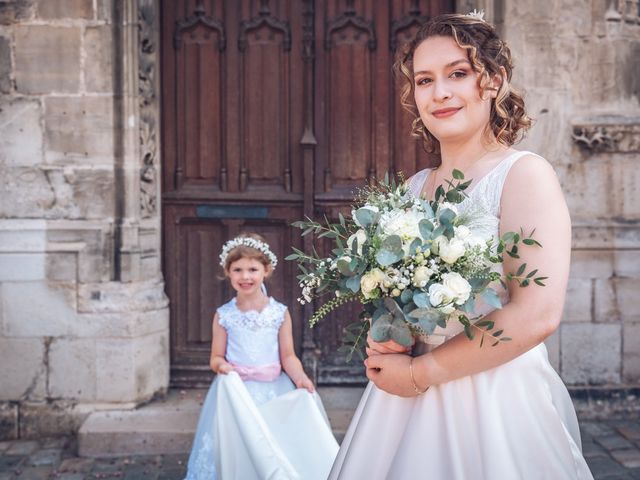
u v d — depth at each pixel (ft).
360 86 16.63
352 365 16.93
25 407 15.06
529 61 15.33
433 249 5.15
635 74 15.44
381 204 5.67
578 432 5.98
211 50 16.60
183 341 16.81
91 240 15.07
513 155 5.55
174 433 14.17
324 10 16.55
